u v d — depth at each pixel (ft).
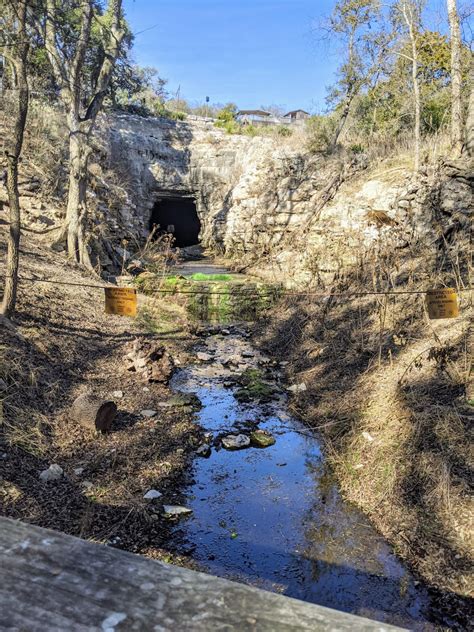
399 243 42.29
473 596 13.35
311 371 31.60
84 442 20.38
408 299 32.63
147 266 58.08
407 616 13.12
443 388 21.98
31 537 2.22
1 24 33.09
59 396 22.67
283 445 23.45
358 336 32.35
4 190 46.75
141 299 45.65
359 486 19.22
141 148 87.76
